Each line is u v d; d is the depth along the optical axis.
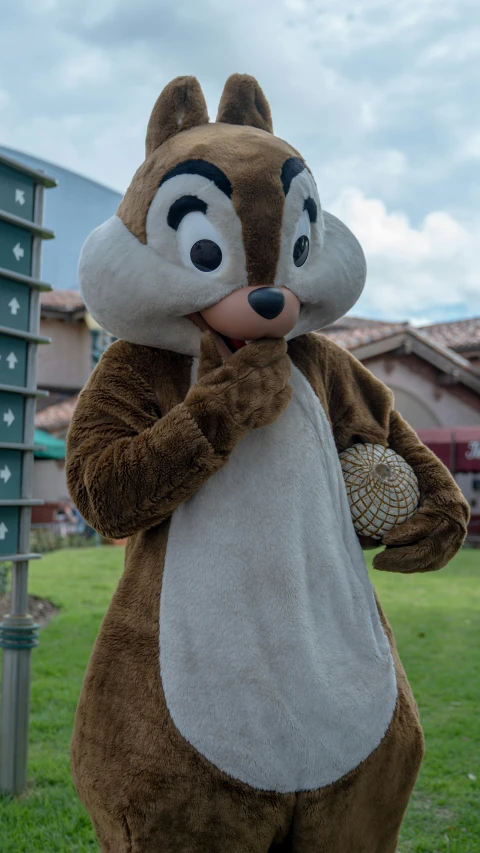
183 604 2.24
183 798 2.14
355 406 2.77
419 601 10.05
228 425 2.17
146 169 2.43
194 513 2.31
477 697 6.03
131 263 2.33
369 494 2.57
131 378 2.42
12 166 4.08
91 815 2.29
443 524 2.62
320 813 2.23
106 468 2.20
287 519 2.31
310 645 2.25
